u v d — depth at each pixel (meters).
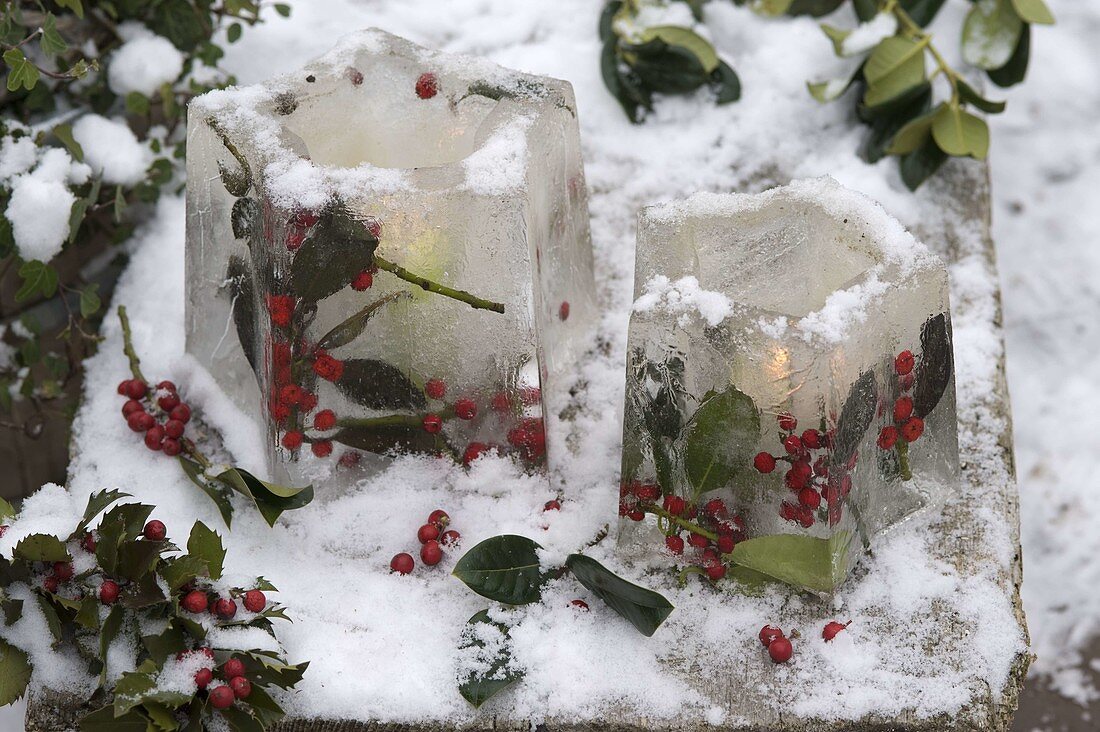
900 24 1.66
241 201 1.44
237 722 1.39
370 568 1.47
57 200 1.54
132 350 1.53
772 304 1.48
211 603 1.42
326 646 1.44
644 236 1.44
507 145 1.44
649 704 1.42
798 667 1.43
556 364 1.52
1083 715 1.78
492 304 1.45
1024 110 1.90
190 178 1.47
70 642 1.43
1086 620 1.81
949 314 1.44
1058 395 1.86
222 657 1.40
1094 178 1.90
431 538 1.47
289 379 1.45
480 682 1.42
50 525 1.44
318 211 1.42
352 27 1.67
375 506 1.48
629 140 1.63
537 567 1.45
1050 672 1.79
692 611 1.45
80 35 1.61
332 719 1.42
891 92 1.60
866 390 1.42
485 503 1.49
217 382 1.53
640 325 1.41
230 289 1.48
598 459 1.50
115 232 1.60
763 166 1.62
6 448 1.68
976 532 1.48
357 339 1.45
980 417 1.52
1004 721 1.42
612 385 1.53
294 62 1.65
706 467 1.43
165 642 1.40
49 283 1.55
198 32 1.62
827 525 1.43
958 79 1.61
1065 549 1.83
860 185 1.61
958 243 1.59
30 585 1.42
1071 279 1.89
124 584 1.42
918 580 1.46
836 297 1.41
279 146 1.44
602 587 1.43
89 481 1.50
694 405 1.42
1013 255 1.89
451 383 1.47
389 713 1.42
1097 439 1.85
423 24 1.67
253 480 1.44
